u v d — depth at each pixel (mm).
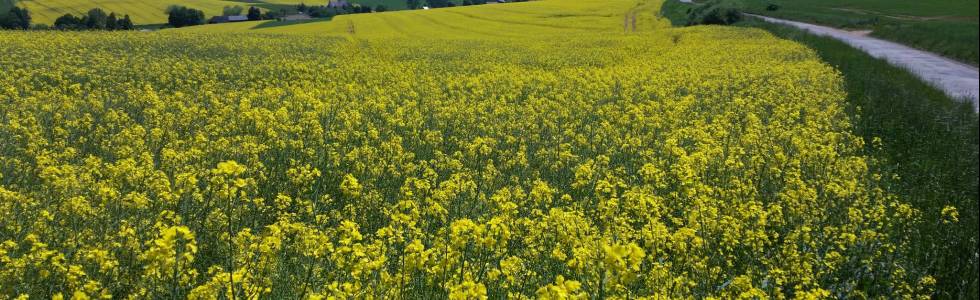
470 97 20750
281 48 34562
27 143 11125
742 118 17828
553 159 11953
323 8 102438
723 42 43469
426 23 70312
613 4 85688
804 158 11844
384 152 11305
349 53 35125
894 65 29594
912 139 15188
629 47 40469
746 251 7363
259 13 88938
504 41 47531
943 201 10008
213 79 21984
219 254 6504
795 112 16828
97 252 5145
